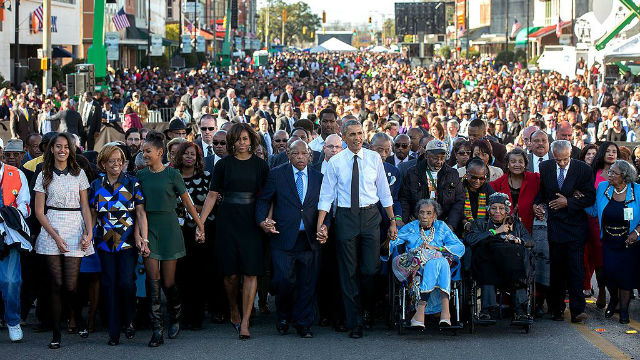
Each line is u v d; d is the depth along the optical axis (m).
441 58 93.25
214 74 59.88
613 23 40.75
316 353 8.80
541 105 28.98
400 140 12.09
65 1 53.12
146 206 9.18
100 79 30.12
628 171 10.15
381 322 10.39
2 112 28.39
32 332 9.80
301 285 9.57
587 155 12.55
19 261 9.30
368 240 9.55
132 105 23.59
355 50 107.50
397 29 110.06
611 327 10.03
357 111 21.56
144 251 9.04
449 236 9.62
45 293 9.66
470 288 9.66
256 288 9.62
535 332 9.76
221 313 10.39
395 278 9.55
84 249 9.07
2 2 37.81
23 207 9.25
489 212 9.71
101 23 29.97
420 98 29.98
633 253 10.19
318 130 17.86
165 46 76.25
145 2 76.19
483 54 99.00
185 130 12.98
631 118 20.39
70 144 9.09
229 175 9.50
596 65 43.12
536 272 10.38
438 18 108.88
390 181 10.16
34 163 11.15
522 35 78.81
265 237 9.95
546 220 10.43
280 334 9.73
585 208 10.34
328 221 9.75
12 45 47.00
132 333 9.51
